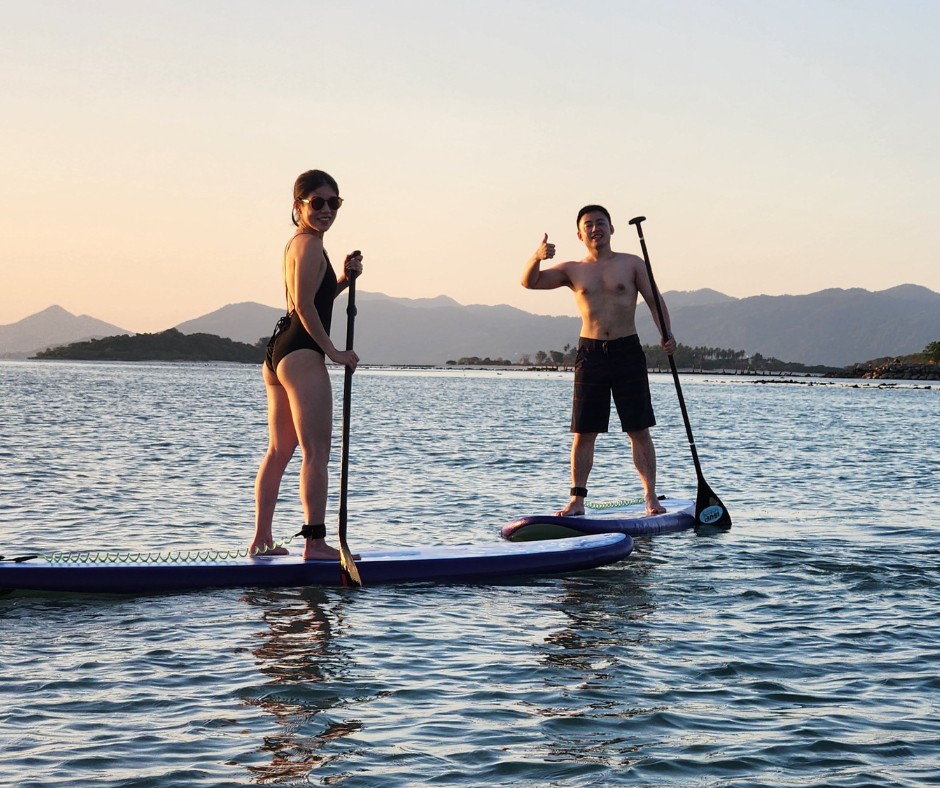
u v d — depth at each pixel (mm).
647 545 9547
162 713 4832
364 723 4734
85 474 15008
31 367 187375
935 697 5145
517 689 5242
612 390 10430
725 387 130625
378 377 172125
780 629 6457
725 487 14758
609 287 10367
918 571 8297
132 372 147000
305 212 7582
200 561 7598
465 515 11383
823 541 9805
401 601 7176
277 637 6168
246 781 4059
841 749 4457
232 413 36031
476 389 91875
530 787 4043
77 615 6664
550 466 17594
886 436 28594
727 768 4246
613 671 5559
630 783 4090
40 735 4520
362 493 13258
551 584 7824
